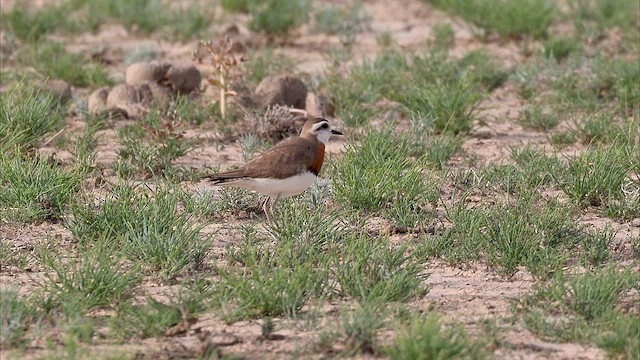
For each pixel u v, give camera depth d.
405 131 34.59
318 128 25.91
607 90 41.06
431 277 23.25
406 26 54.19
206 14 54.19
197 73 40.06
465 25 54.19
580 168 28.52
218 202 27.70
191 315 20.31
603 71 41.56
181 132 33.50
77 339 19.47
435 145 32.75
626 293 21.95
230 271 23.14
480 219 25.31
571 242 24.86
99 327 20.17
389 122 34.53
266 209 27.16
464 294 22.23
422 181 29.17
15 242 25.05
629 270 22.11
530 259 23.30
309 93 38.34
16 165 27.91
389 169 28.66
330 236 24.47
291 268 23.25
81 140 33.16
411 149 32.41
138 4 54.50
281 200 28.02
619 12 51.94
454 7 53.84
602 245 24.36
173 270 22.73
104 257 22.16
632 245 24.81
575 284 21.36
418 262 22.86
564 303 21.16
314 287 21.62
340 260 23.66
